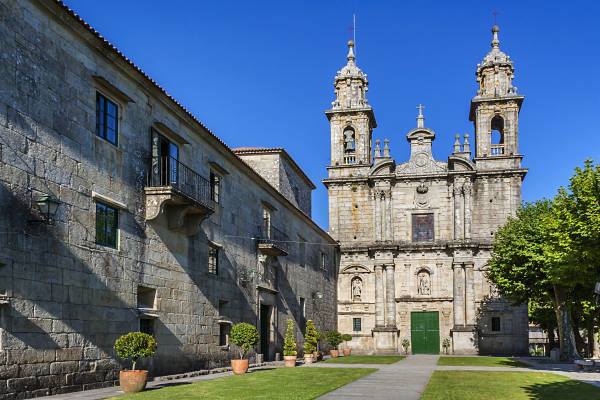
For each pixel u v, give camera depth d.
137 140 20.16
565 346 36.50
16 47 14.52
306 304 43.03
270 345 34.12
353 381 20.80
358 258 54.84
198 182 24.95
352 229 55.38
